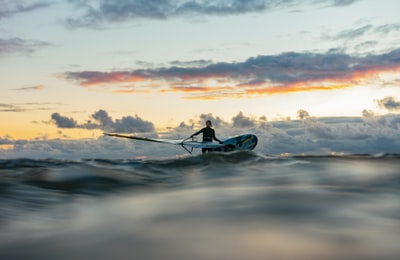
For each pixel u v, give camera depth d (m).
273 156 11.07
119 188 5.99
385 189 4.92
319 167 8.24
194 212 3.64
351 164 8.56
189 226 3.03
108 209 4.09
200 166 9.53
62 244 2.57
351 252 2.25
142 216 3.57
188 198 4.68
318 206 3.74
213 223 3.10
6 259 2.25
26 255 2.32
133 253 2.31
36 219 3.54
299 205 3.82
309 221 3.08
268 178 6.85
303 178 6.57
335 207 3.69
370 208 3.62
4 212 3.87
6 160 10.02
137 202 4.57
